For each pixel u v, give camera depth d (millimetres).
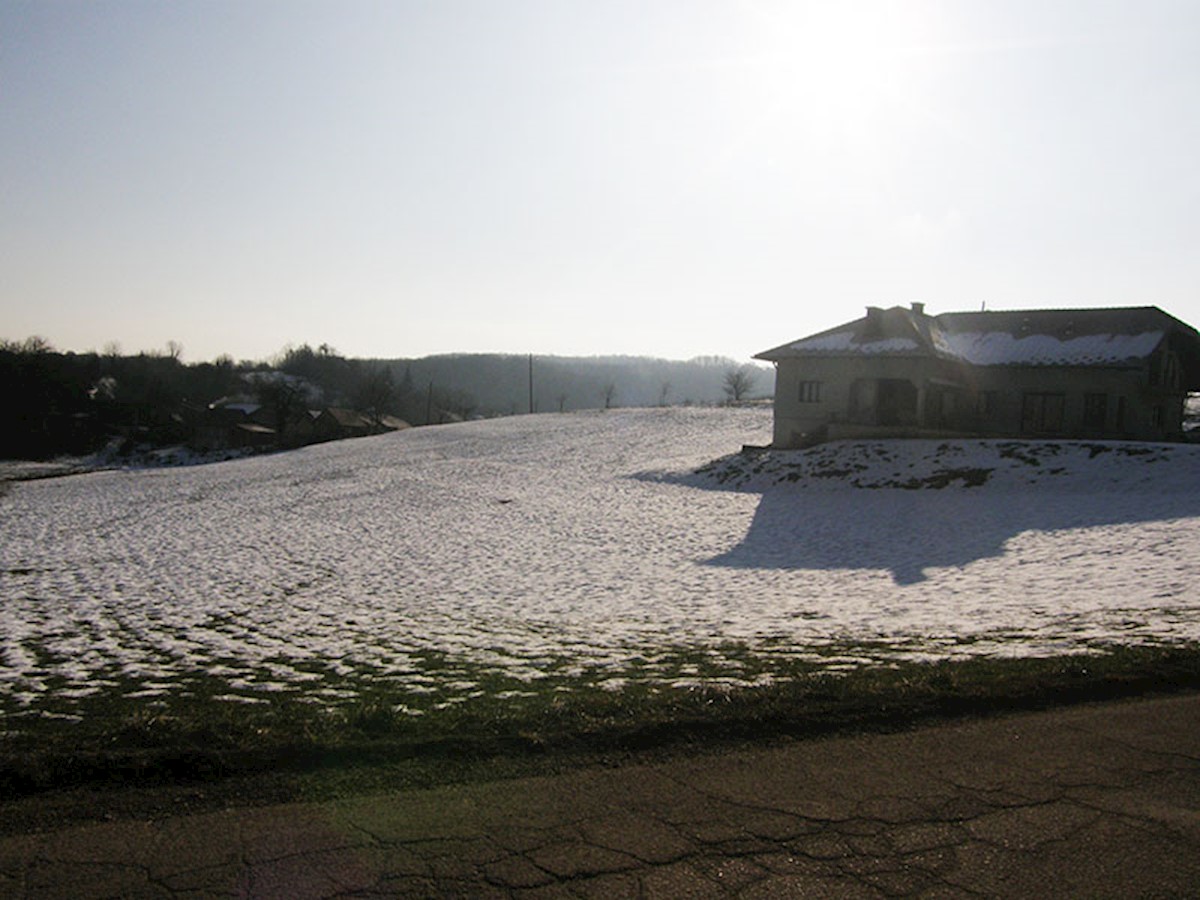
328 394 153875
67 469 74500
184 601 16875
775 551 22453
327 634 13031
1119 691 7098
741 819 4730
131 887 4043
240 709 8266
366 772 5539
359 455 58344
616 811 4863
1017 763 5512
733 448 49656
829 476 34500
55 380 99562
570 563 21625
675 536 25906
